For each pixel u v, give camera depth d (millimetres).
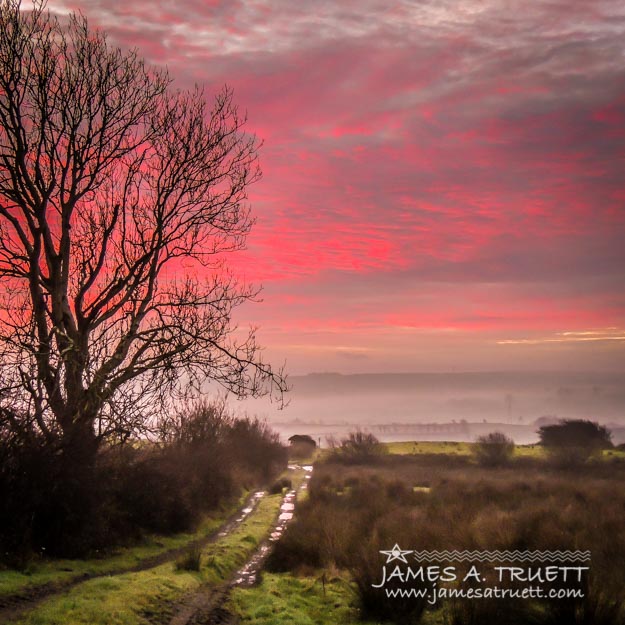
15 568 11797
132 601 10227
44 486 13250
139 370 16047
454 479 33469
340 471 44094
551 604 10125
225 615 10594
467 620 9945
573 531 15820
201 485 23234
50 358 14781
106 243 16734
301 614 10719
